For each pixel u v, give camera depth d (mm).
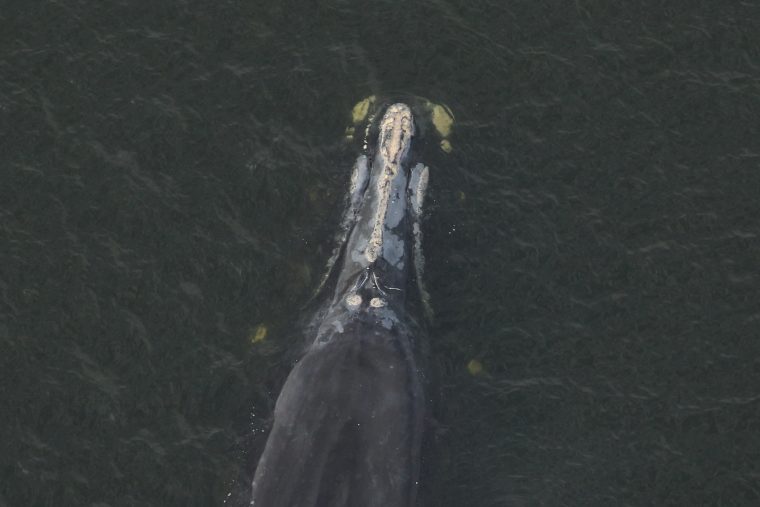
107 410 165000
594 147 193875
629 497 162125
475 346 173125
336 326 166625
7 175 186125
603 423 168125
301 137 191625
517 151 192500
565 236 184250
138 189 185375
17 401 165000
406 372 162750
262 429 161875
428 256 179000
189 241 180500
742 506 161500
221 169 187875
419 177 184000
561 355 173500
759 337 176375
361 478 152000
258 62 199750
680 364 173625
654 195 189375
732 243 185250
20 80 196875
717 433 167750
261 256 179250
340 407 157250
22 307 173500
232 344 171500
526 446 165250
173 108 194125
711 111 198625
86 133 191000
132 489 159000
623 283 180500
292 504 150375
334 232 179625
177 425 164375
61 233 180750
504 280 179125
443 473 161125
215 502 158125
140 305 174625
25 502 157375
